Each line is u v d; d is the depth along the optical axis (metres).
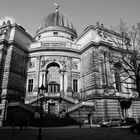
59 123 32.31
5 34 41.19
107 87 38.38
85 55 45.25
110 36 43.78
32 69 44.94
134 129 19.06
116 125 31.77
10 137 16.41
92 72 40.38
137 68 26.45
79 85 45.00
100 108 36.53
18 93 40.19
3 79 38.31
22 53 44.84
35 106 38.03
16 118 33.44
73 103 40.09
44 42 48.78
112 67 41.38
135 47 26.95
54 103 39.16
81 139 14.88
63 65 45.44
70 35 60.62
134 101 40.91
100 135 17.53
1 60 39.19
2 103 35.72
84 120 35.09
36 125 31.45
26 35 48.34
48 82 44.31
